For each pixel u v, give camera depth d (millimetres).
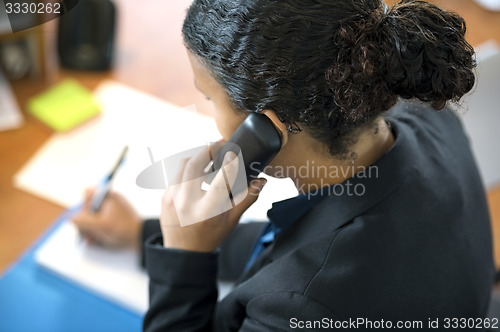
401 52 462
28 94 1127
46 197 986
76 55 1165
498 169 1029
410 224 574
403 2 491
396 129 604
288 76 487
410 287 575
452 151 677
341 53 476
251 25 475
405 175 576
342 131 528
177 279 685
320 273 565
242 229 900
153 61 1202
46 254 903
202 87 549
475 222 658
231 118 558
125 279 894
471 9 1310
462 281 614
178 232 674
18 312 862
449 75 471
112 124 1090
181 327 688
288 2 468
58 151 1045
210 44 499
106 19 1138
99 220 911
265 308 582
